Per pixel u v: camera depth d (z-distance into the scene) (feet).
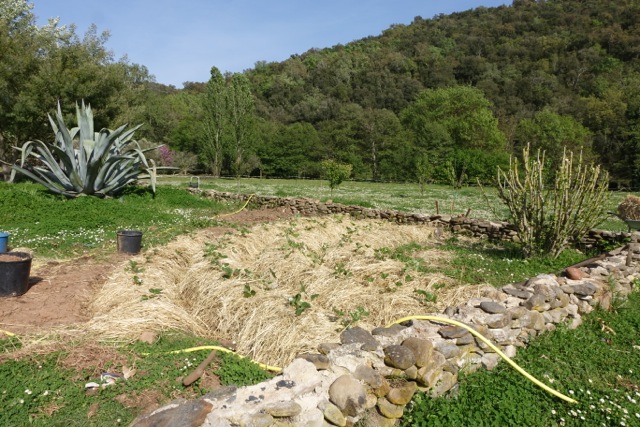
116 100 74.74
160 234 29.25
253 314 14.28
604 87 181.68
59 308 15.35
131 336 13.25
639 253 21.26
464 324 11.83
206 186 83.87
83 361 11.50
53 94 65.57
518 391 11.25
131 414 9.73
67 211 32.83
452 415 10.06
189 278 18.37
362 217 40.04
